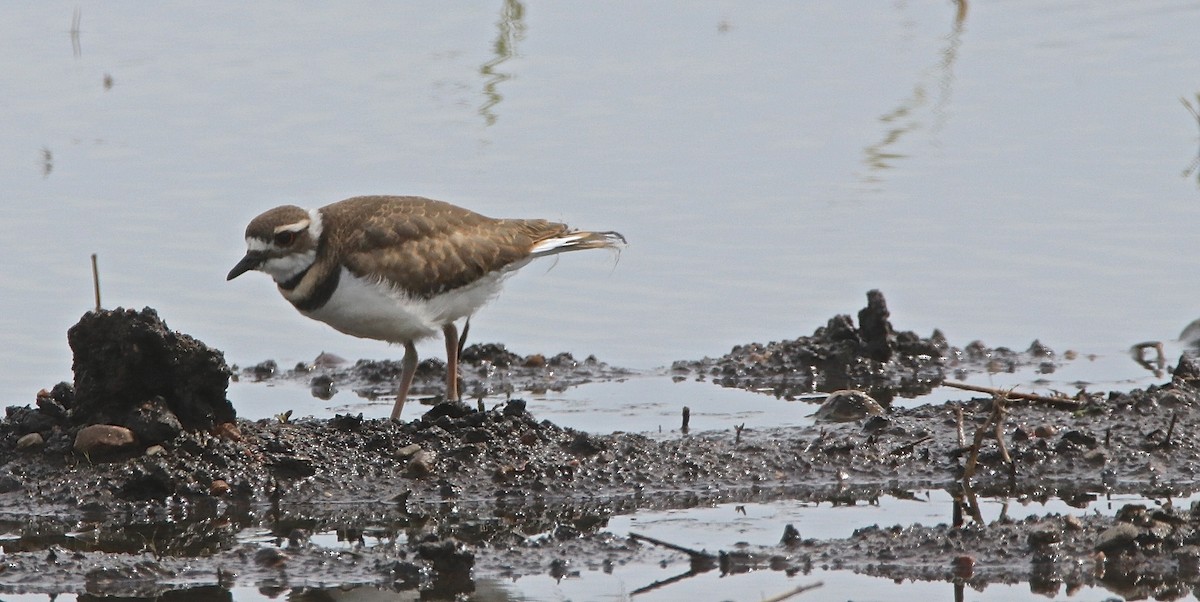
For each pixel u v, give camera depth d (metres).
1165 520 11.04
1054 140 21.64
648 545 11.16
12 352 15.66
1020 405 14.24
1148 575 10.45
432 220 14.24
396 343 14.62
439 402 14.11
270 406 15.05
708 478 12.77
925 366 16.00
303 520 11.87
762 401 15.07
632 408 14.84
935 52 25.44
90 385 12.61
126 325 12.45
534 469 12.72
